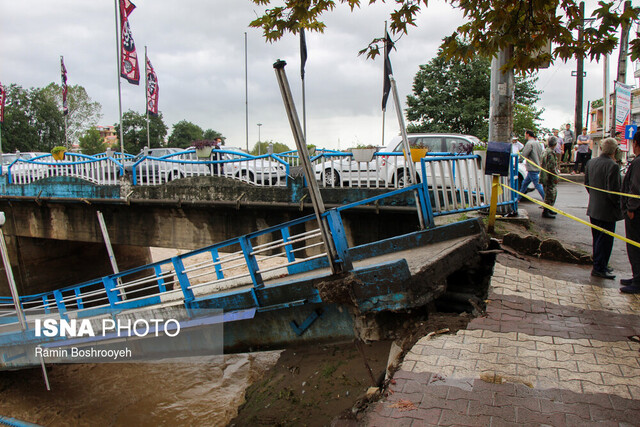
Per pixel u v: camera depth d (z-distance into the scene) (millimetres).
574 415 3340
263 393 6285
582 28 5320
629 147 17719
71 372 10906
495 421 3303
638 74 26594
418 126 30500
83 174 14867
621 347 4352
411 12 5340
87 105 66562
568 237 9062
